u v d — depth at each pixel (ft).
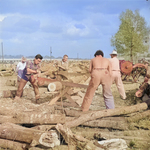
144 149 11.34
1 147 11.57
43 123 13.33
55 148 11.04
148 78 20.16
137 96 20.29
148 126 14.39
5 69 47.11
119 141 11.44
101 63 16.85
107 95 17.21
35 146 11.46
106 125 14.33
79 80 23.27
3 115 14.67
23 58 21.26
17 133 11.34
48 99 20.29
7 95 19.70
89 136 13.00
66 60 24.44
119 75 20.49
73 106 18.89
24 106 16.35
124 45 79.41
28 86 24.47
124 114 16.28
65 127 11.55
